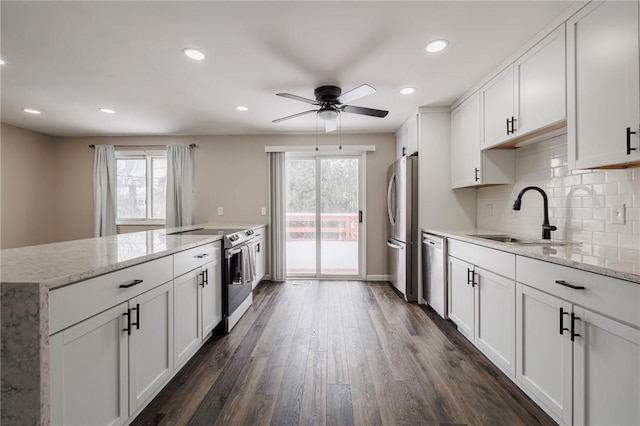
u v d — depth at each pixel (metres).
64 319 1.03
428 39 1.94
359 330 2.60
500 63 2.28
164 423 1.48
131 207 4.53
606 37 1.45
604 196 1.80
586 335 1.24
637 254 1.47
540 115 1.90
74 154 4.45
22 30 1.81
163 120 3.72
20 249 1.64
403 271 3.46
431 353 2.19
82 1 1.55
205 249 2.25
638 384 1.04
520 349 1.67
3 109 3.27
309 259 4.51
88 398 1.14
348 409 1.58
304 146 4.32
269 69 2.34
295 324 2.74
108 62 2.22
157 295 1.59
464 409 1.58
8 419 0.93
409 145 3.61
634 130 1.32
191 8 1.62
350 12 1.66
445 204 3.27
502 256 1.84
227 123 3.86
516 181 2.63
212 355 2.17
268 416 1.53
